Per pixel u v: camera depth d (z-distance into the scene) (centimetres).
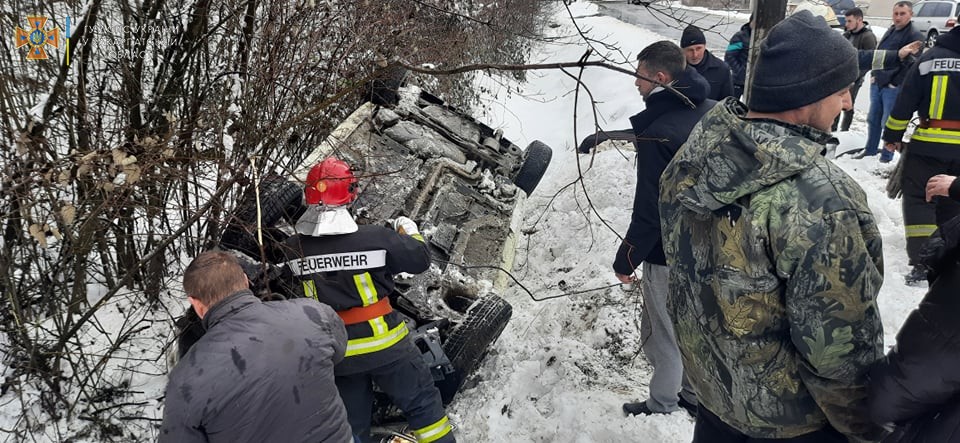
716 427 227
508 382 390
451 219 448
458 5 738
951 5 1495
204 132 363
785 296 189
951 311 166
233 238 377
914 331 174
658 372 325
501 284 424
